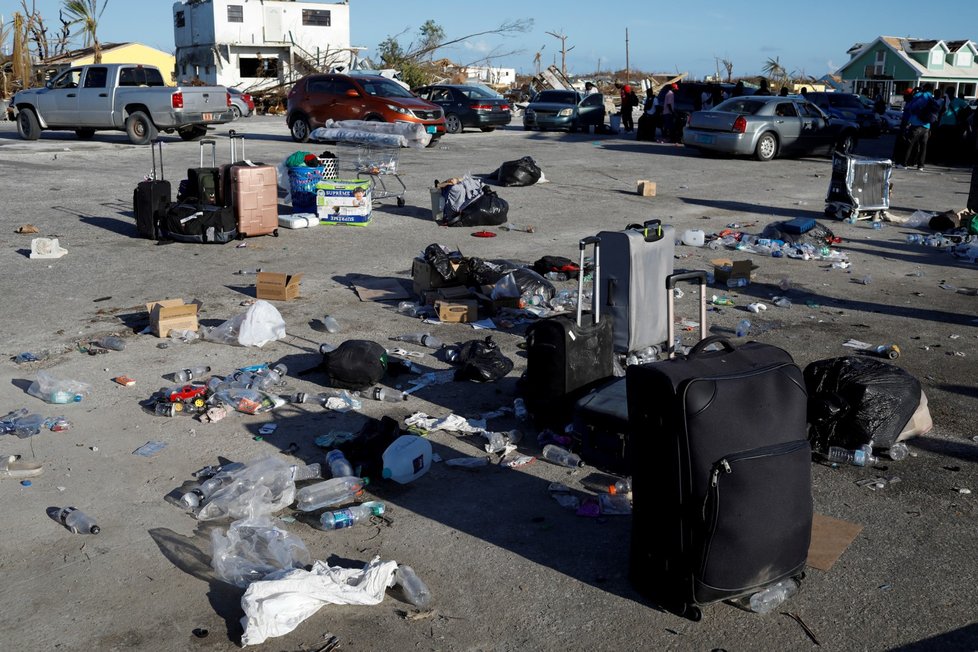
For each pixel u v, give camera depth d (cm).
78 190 1433
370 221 1245
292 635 360
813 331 779
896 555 424
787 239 1152
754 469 356
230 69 4416
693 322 793
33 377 634
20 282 883
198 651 350
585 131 2830
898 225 1328
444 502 471
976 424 581
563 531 444
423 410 591
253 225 1102
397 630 364
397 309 815
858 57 6456
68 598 382
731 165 1991
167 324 726
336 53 4591
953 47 6297
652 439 365
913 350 736
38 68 3819
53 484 481
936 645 358
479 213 1205
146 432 548
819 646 357
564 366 540
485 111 2653
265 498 460
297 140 2253
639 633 365
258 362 673
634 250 621
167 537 432
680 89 2655
